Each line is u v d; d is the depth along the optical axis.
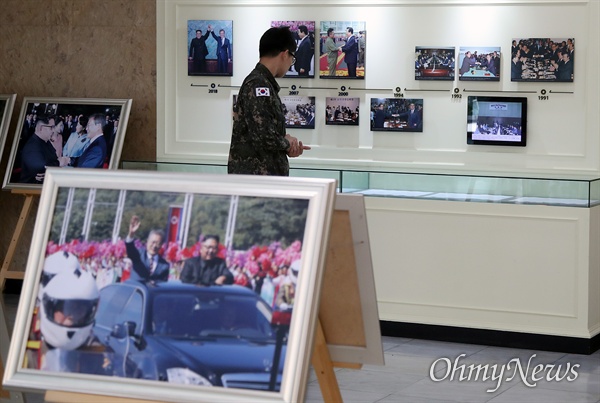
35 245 2.93
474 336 6.26
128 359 2.77
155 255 2.82
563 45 6.87
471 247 6.21
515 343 6.17
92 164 7.67
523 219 6.08
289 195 2.73
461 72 7.12
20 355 2.86
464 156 7.18
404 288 6.41
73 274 2.88
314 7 7.42
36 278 2.91
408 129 7.27
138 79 7.87
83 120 7.79
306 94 7.49
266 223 2.73
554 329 6.07
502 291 6.17
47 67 8.07
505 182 6.10
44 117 7.89
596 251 6.13
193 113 7.79
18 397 4.30
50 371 2.82
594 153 6.86
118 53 7.89
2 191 8.33
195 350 2.70
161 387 2.70
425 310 6.36
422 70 7.20
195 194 2.83
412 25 7.22
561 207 5.99
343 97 7.40
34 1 8.07
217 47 7.65
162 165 6.92
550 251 6.04
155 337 2.75
